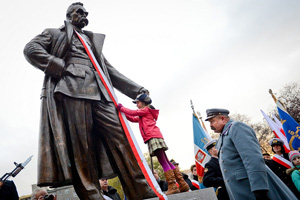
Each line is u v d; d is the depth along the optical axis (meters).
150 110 4.28
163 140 4.14
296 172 5.08
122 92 4.52
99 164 3.77
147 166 3.53
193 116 8.41
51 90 3.62
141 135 4.28
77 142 3.43
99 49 4.30
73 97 3.57
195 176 7.49
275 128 8.60
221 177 4.41
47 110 3.55
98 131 3.80
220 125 3.52
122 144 3.59
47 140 3.37
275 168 6.00
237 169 3.04
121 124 3.76
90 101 3.72
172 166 4.12
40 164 3.20
